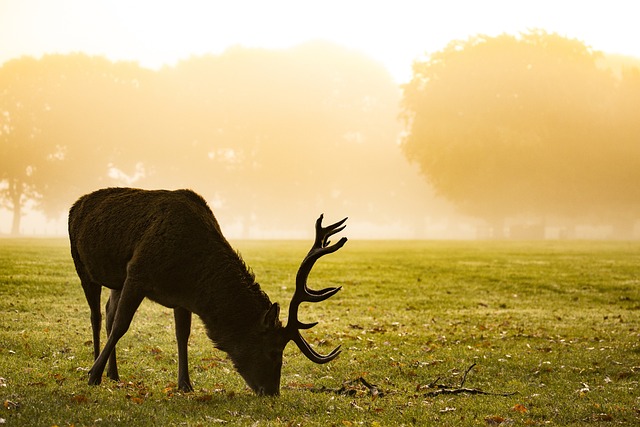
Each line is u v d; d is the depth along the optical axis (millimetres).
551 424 21234
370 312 46719
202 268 21750
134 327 36594
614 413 22484
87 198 24641
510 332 39562
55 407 20000
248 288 21953
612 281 68750
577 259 93375
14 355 28609
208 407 21234
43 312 40188
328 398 23266
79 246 23953
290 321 21578
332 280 64500
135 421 19109
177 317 23688
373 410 22047
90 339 32938
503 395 24891
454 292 59531
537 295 59406
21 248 91000
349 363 29703
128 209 23078
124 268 22891
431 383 26578
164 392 23156
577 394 25203
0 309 40250
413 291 59094
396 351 32656
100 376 22828
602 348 34719
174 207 22359
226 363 29141
